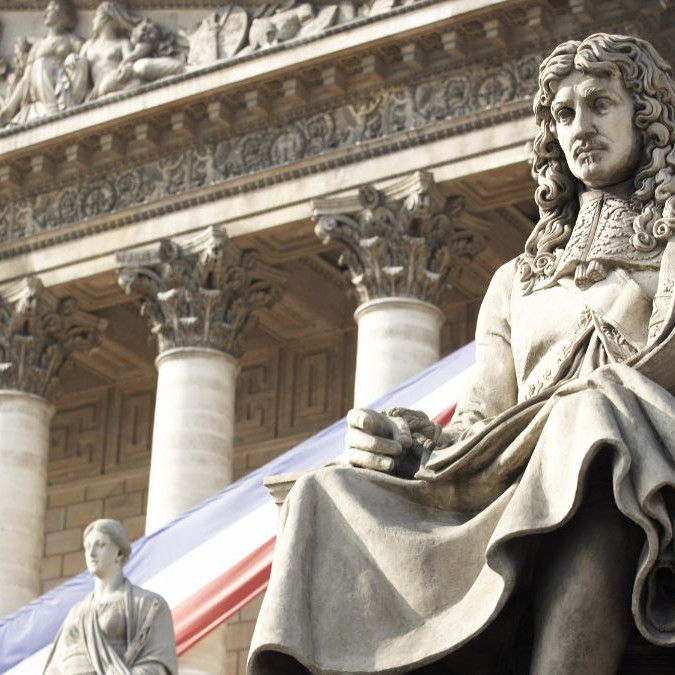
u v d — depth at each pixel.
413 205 47.75
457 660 6.03
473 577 5.83
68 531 59.62
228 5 51.97
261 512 32.38
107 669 21.39
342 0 50.09
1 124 54.69
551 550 5.80
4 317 53.75
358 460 6.34
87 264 52.72
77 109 52.69
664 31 46.81
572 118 6.77
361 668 5.75
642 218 6.57
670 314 6.04
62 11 54.72
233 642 52.19
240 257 51.19
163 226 51.62
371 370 47.44
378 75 48.84
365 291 48.41
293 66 49.34
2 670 31.31
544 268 6.85
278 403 57.06
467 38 47.75
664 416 5.70
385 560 5.90
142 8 53.59
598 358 6.45
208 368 50.62
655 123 6.70
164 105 51.25
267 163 50.50
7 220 54.12
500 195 48.50
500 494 6.03
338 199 48.84
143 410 59.94
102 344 57.25
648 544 5.53
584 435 5.64
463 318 53.53
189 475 49.44
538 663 5.73
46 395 54.03
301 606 5.86
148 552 32.28
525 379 6.75
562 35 46.69
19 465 52.78
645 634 5.55
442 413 34.31
